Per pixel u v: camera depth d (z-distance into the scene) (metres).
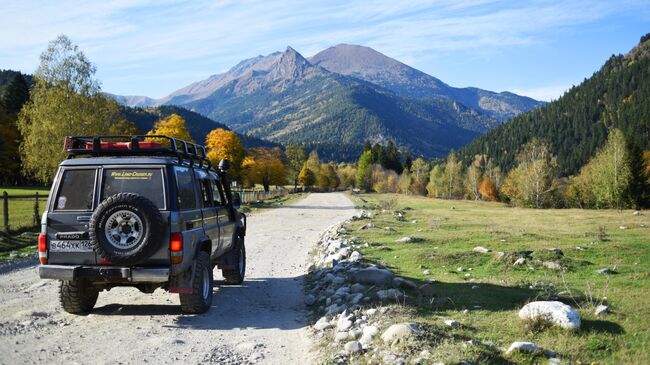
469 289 9.58
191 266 8.16
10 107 83.44
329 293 9.54
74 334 7.04
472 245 17.20
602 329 6.45
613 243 16.89
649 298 8.36
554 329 6.32
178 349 6.39
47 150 42.66
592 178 60.56
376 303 8.11
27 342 6.58
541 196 66.19
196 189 8.80
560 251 13.80
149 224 7.20
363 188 154.25
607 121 192.50
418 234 20.78
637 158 56.41
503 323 6.86
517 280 10.62
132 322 7.78
